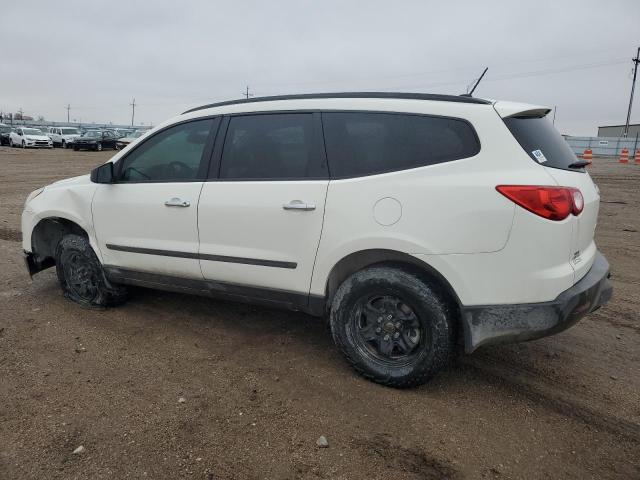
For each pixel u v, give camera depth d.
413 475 2.48
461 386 3.31
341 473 2.49
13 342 3.88
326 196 3.26
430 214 2.96
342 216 3.20
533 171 2.86
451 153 3.02
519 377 3.44
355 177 3.22
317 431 2.81
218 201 3.63
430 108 3.13
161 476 2.45
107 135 34.31
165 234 3.92
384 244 3.07
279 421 2.90
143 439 2.71
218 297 3.90
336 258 3.25
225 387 3.26
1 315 4.43
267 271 3.52
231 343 3.91
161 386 3.26
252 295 3.67
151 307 4.64
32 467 2.49
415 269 3.11
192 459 2.57
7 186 13.94
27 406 3.01
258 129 3.64
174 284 4.05
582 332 4.22
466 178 2.92
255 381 3.34
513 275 2.85
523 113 3.07
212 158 3.78
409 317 3.17
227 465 2.53
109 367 3.50
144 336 4.02
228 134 3.75
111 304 4.58
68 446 2.65
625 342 4.03
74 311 4.53
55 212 4.52
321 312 3.46
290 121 3.53
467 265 2.91
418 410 3.03
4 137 37.69
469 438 2.78
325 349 3.82
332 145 3.34
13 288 5.15
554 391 3.27
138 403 3.06
